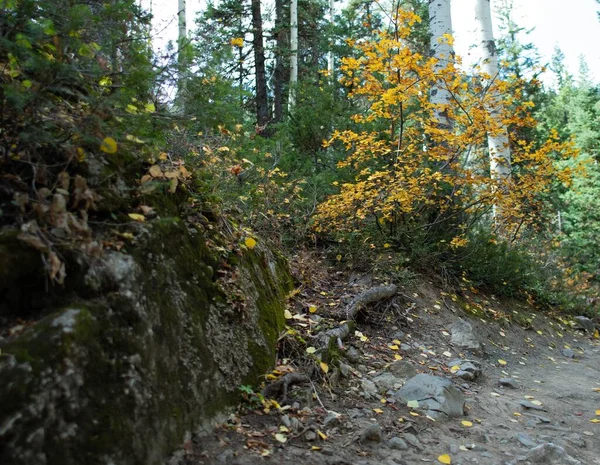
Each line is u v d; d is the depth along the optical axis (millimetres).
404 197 5953
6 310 1967
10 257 1989
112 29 2842
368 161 7328
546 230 11203
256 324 3438
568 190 19078
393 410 3492
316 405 3242
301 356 3688
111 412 1958
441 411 3553
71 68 2275
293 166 7973
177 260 2807
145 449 2062
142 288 2389
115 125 2656
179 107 3840
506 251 8164
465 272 7426
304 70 16516
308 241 6758
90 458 1804
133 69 2770
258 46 14281
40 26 2383
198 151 4426
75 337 1916
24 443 1635
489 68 9148
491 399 4172
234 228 3959
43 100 2287
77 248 2172
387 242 6844
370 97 6508
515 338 6559
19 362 1727
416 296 6152
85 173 2533
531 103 6172
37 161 2395
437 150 6516
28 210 2236
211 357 2762
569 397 4535
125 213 2691
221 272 3293
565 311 9141
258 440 2619
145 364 2221
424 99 6207
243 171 5125
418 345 5066
